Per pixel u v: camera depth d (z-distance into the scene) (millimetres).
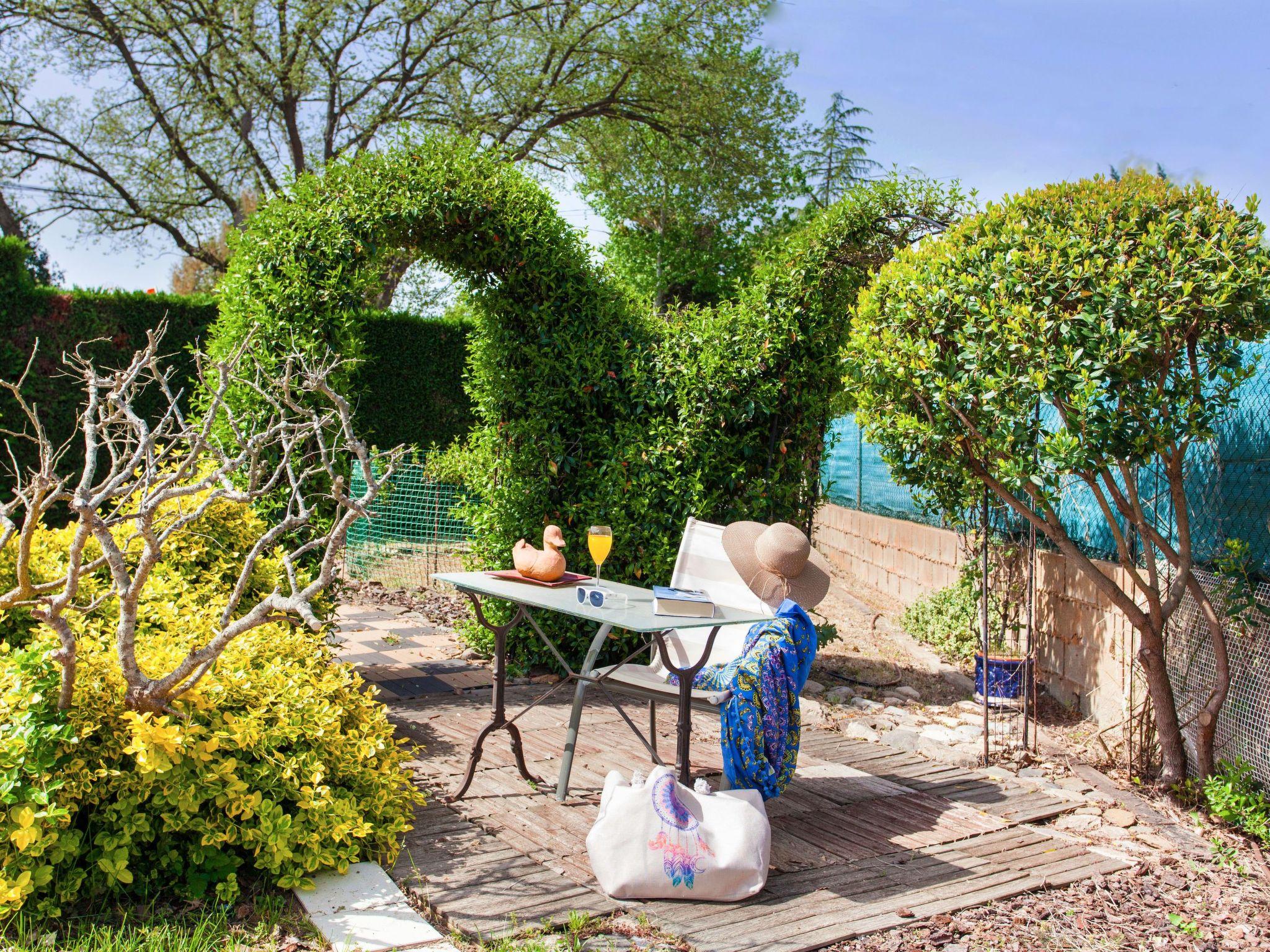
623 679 3955
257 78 15680
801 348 6188
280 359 5215
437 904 2986
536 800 3998
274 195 5562
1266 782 4164
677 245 19781
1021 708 5824
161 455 3064
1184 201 4168
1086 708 5672
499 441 6398
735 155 18359
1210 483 4680
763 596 4105
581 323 6238
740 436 6285
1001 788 4434
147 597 4016
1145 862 3609
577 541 6301
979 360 4227
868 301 4754
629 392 6254
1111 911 3201
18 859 2670
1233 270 3828
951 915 3104
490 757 4555
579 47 17344
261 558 4859
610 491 6188
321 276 5441
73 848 2762
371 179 5645
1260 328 3941
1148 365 4199
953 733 5367
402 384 13008
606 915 2990
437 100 17266
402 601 8703
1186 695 4730
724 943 2840
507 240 5977
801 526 6535
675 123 18094
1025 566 6410
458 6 16469
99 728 2971
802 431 6379
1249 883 3490
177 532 4500
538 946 2730
